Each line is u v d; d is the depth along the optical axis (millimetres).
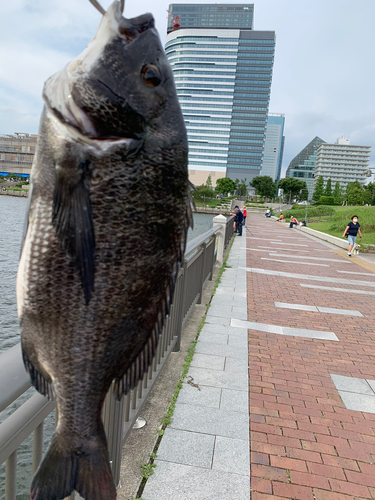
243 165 128250
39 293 859
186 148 959
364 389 3971
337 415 3449
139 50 853
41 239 840
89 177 809
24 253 857
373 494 2520
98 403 960
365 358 4789
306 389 3891
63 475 936
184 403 3422
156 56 883
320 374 4254
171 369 4047
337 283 9523
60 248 830
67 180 790
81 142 790
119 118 821
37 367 929
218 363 4297
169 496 2350
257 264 11414
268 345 5012
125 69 831
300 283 9180
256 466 2697
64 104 790
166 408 3318
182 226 993
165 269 972
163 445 2826
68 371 906
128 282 895
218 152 127188
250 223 33531
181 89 126500
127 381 999
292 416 3379
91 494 941
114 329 912
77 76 798
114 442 2186
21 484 3896
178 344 4461
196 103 126062
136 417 2779
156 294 974
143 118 855
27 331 900
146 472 2516
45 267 844
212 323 5664
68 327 876
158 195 905
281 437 3062
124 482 2426
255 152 127125
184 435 2965
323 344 5195
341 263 13094
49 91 810
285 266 11539
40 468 927
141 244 896
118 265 872
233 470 2631
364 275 11000
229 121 125312
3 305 10547
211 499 2357
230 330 5422
